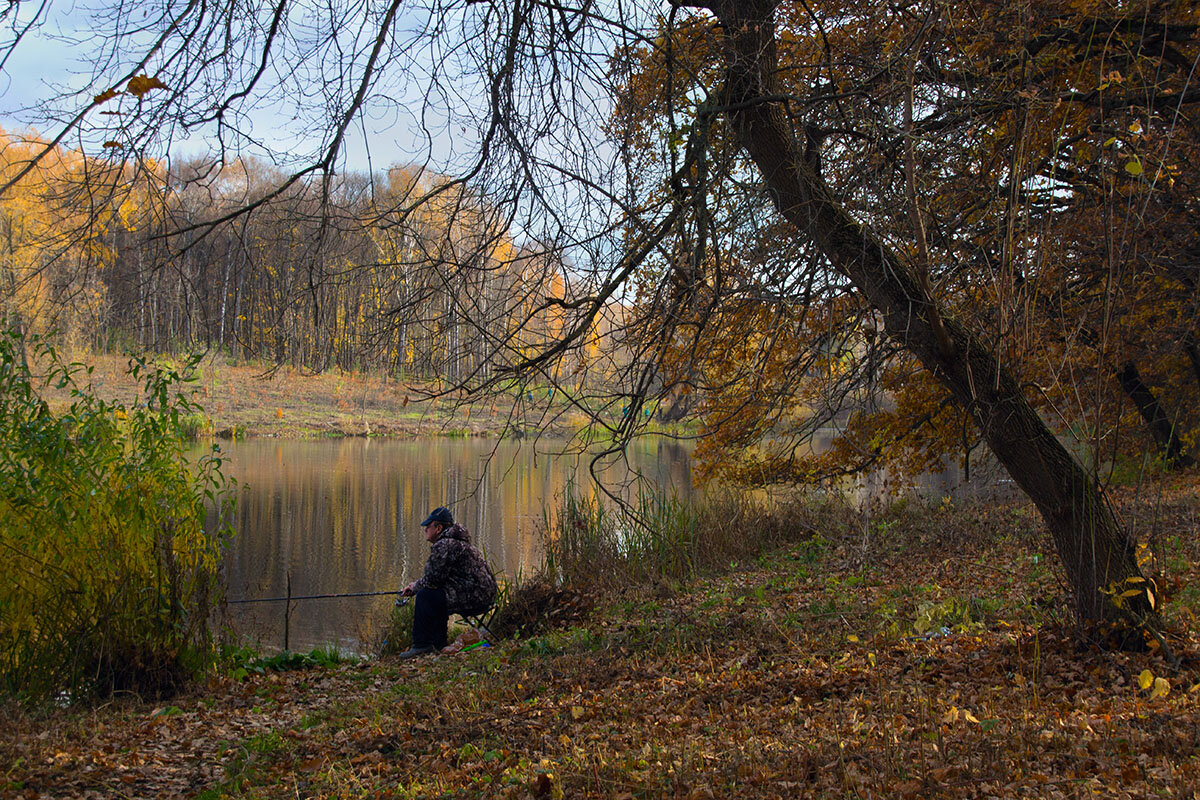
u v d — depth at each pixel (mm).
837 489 15039
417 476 26016
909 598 7953
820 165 6102
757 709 4945
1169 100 7066
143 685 6668
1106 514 5156
